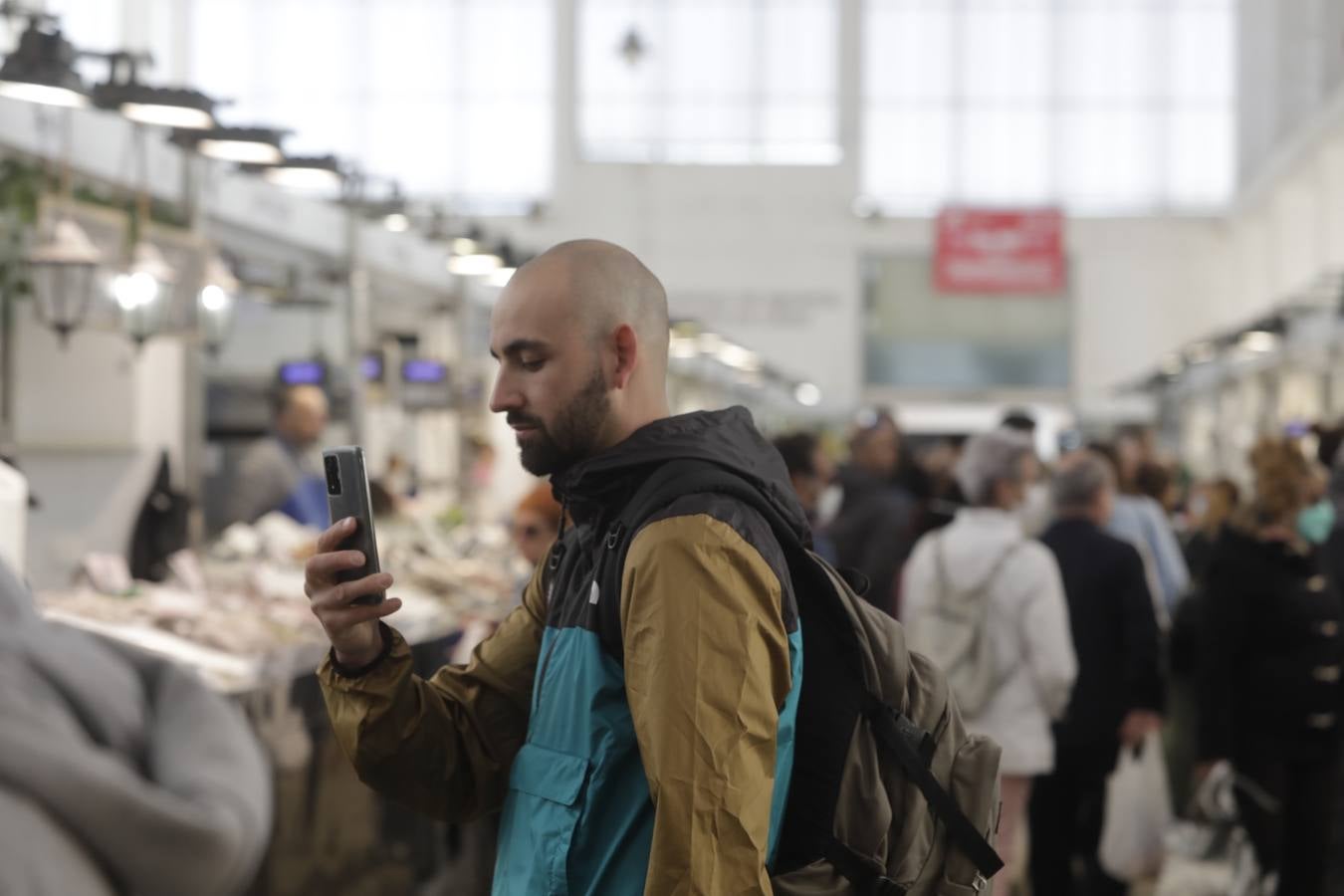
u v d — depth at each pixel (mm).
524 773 1734
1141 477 7352
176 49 23125
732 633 1565
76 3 8539
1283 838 4746
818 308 25891
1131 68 25938
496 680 1914
